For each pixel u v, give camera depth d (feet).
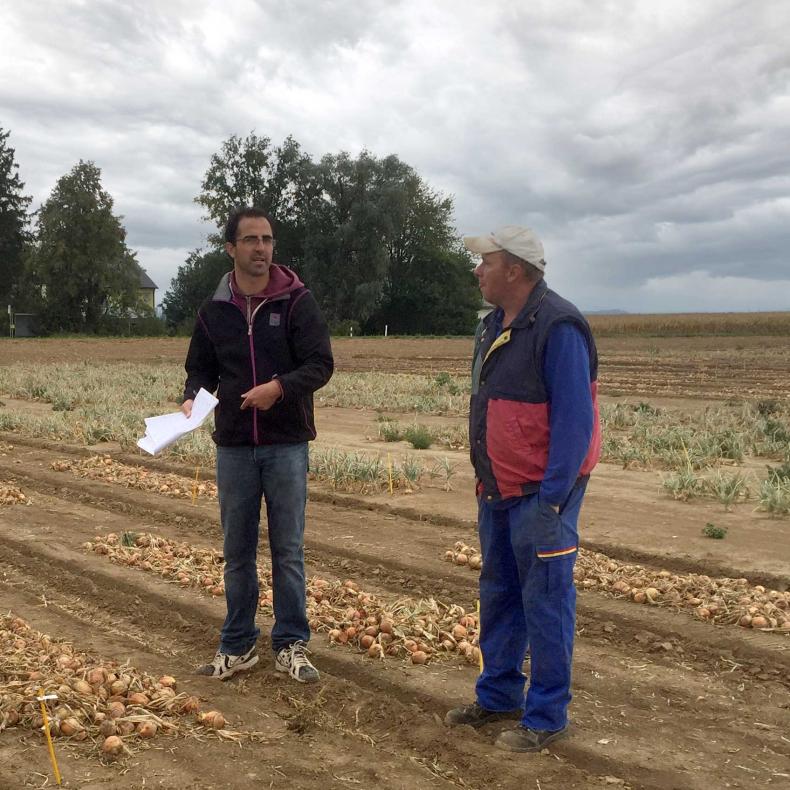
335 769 11.10
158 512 27.12
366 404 55.88
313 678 14.03
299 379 13.76
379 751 11.68
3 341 145.18
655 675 14.60
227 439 14.17
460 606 17.92
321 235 212.84
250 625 14.73
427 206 233.55
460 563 21.02
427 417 50.39
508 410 11.62
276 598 14.70
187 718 12.55
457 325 235.40
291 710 13.10
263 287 14.15
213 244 226.99
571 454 11.16
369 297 209.46
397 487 30.14
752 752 11.77
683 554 21.50
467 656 15.05
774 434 38.91
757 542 22.58
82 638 16.22
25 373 82.12
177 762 11.16
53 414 52.90
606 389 65.36
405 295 231.30
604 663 15.15
